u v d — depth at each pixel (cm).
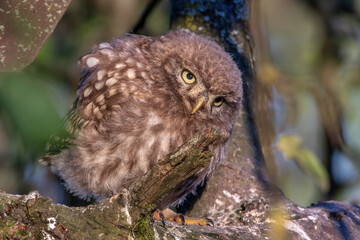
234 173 921
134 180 800
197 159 522
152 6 1055
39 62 599
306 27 1391
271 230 741
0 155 559
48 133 304
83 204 927
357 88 1327
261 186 902
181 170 530
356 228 854
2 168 588
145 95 802
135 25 1055
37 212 527
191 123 820
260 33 1065
